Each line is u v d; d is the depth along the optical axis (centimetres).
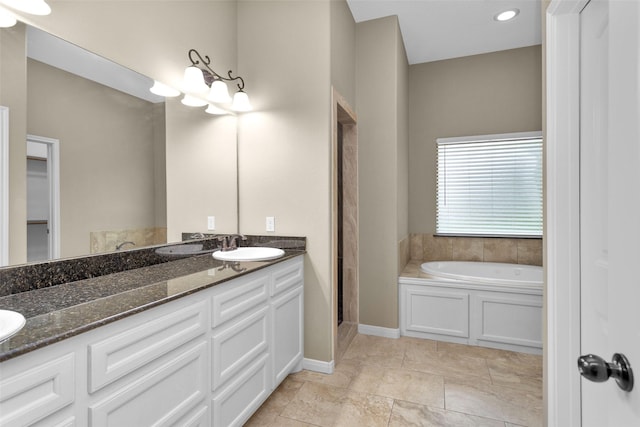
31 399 81
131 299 116
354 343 286
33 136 128
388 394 208
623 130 63
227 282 154
